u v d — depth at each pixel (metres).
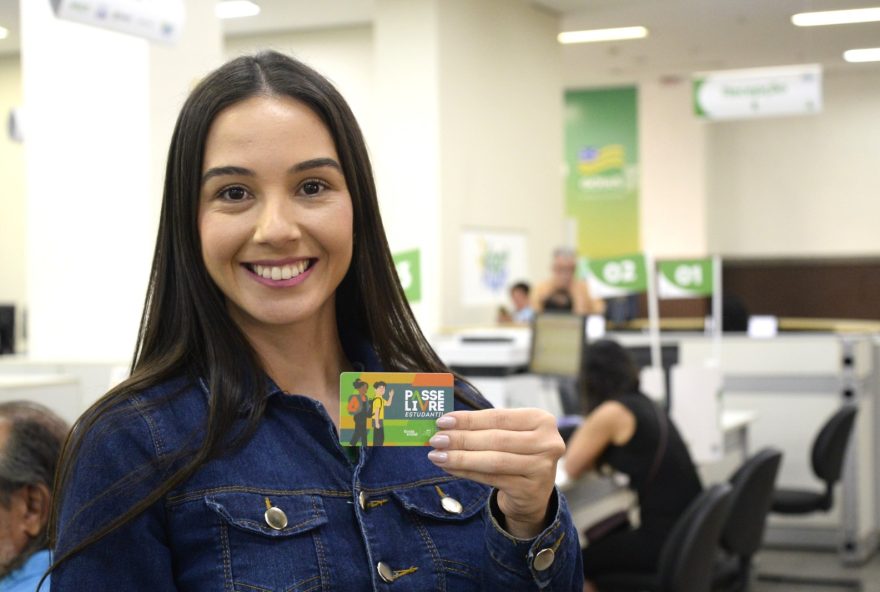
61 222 5.08
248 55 1.11
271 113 1.05
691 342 6.29
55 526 1.01
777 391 6.19
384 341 1.18
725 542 3.82
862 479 6.19
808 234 12.93
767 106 9.12
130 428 1.00
